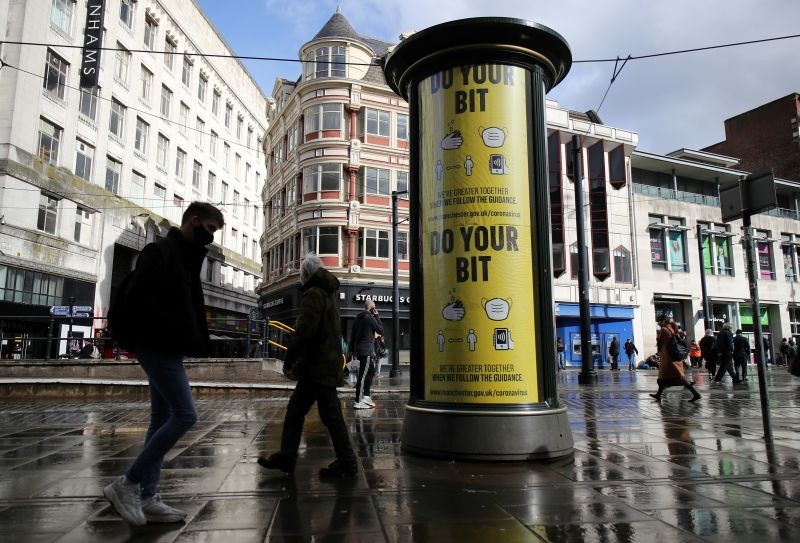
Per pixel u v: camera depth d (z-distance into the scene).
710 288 35.38
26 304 23.86
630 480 4.23
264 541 2.95
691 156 38.50
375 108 30.55
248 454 5.33
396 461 4.95
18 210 23.86
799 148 42.69
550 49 5.58
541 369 5.16
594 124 33.12
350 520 3.29
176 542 2.94
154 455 3.24
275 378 13.35
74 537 3.01
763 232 38.06
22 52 24.20
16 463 4.95
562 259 31.19
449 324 5.19
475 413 4.96
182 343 3.27
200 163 41.31
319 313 4.50
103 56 29.66
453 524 3.21
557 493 3.87
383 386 14.59
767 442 5.85
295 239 30.64
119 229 30.61
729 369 15.99
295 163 31.16
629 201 33.50
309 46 30.78
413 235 5.71
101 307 28.84
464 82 5.41
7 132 23.59
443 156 5.43
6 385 11.45
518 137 5.37
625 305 32.41
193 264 3.46
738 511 3.46
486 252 5.18
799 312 38.81
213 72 43.16
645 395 12.05
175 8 37.22
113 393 11.73
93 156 29.23
